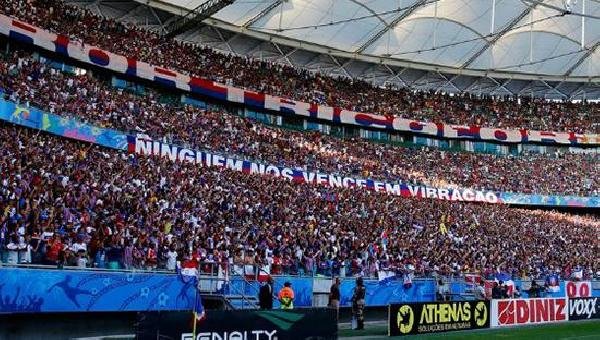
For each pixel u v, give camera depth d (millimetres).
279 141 51469
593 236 56406
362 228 39000
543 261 46312
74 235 22766
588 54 64312
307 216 37312
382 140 63375
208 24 54094
